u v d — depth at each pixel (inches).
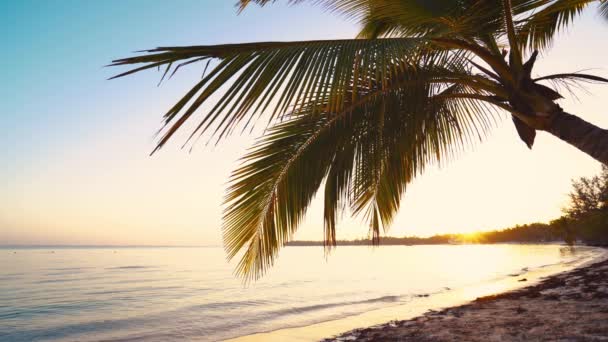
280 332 409.4
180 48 74.4
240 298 818.2
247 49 84.5
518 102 116.4
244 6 120.0
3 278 1502.2
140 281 1363.2
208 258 4143.7
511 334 233.9
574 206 1819.6
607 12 185.5
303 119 129.6
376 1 141.4
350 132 132.3
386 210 147.0
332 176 131.9
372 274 1504.7
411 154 143.3
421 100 134.1
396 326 337.1
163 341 423.8
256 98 83.2
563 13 156.8
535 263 1549.0
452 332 267.0
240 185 127.4
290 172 130.6
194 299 821.9
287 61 87.4
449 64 131.1
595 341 192.9
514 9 123.2
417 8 133.1
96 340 450.0
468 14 118.0
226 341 373.1
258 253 132.6
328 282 1170.6
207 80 78.2
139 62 71.9
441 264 2140.7
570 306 327.9
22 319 611.2
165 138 74.1
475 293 657.6
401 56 86.0
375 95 130.1
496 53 126.3
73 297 887.7
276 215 131.5
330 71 86.4
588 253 1817.2
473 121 161.2
